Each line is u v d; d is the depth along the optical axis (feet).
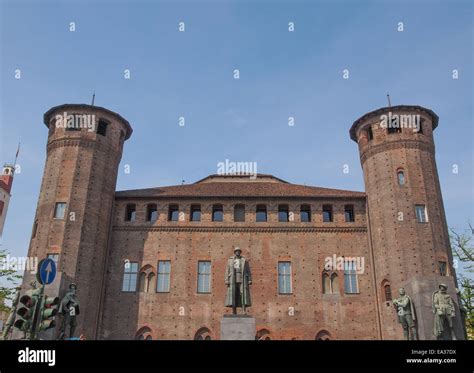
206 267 146.61
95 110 157.99
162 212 154.20
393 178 146.61
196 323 138.51
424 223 139.95
